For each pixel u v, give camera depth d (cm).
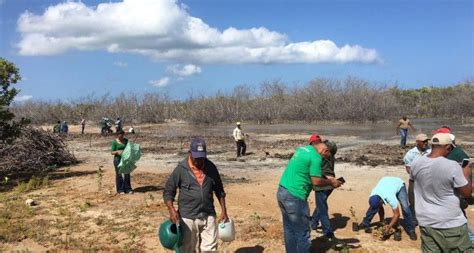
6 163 1773
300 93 5391
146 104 6019
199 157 612
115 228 950
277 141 2952
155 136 3669
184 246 632
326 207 834
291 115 5241
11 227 959
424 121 4734
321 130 3931
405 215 830
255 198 1187
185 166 626
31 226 974
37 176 1658
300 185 682
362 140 2930
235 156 2261
